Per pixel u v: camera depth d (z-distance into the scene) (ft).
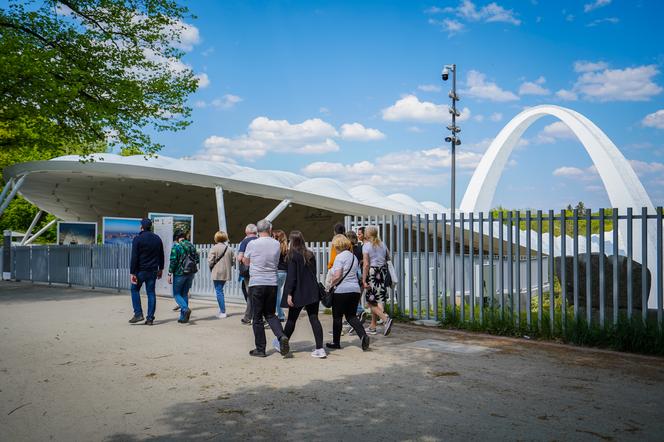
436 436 13.91
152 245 33.65
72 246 67.92
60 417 15.51
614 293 25.85
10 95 63.16
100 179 112.37
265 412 15.88
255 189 91.71
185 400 17.11
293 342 27.50
